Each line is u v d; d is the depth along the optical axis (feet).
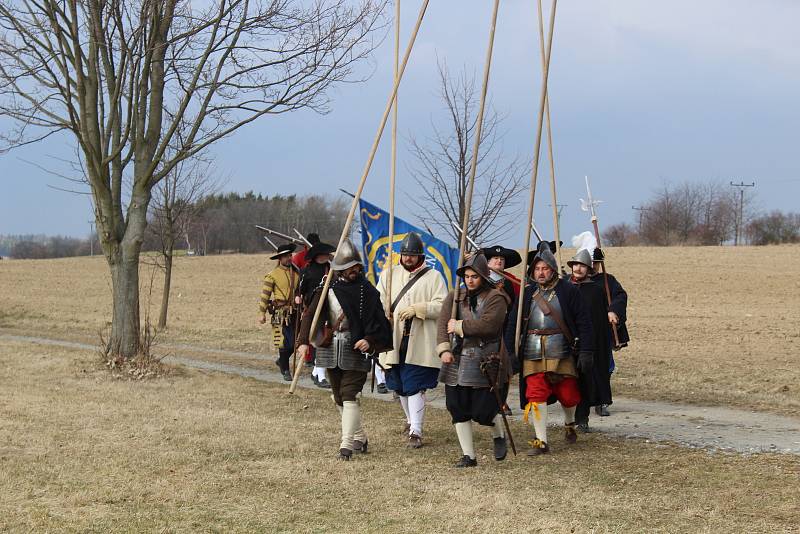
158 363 43.34
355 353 26.20
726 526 19.22
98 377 41.06
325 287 26.25
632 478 23.66
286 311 43.11
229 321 84.53
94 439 27.68
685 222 267.18
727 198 267.39
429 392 41.01
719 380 45.09
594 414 34.88
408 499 21.66
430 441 28.99
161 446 26.86
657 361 53.06
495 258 31.71
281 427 30.35
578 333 27.09
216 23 41.50
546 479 23.63
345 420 26.17
